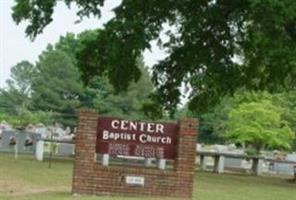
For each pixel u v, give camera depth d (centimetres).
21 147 3819
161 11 1384
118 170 1639
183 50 1480
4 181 1944
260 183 2858
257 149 3897
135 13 1370
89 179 1631
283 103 3747
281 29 1155
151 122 1681
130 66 1413
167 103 1603
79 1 1370
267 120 3681
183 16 1395
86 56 1464
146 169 1655
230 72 1485
